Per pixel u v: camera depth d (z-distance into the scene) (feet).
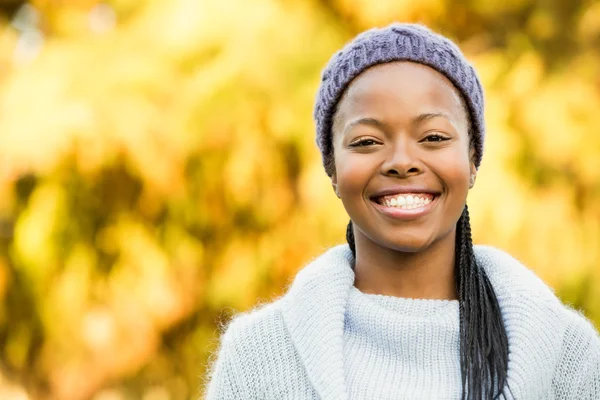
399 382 7.28
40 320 19.34
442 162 7.29
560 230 17.43
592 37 18.15
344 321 7.64
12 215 18.90
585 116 17.44
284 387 7.64
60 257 18.69
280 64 16.99
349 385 7.34
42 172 17.31
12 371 20.22
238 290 18.45
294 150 17.83
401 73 7.36
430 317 7.39
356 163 7.38
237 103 16.78
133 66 17.15
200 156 17.54
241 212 18.66
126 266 18.75
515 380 7.12
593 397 7.57
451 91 7.47
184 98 16.89
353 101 7.47
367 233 7.47
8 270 19.52
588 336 7.63
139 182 18.51
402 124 7.29
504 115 17.16
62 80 17.19
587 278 17.69
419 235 7.29
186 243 18.81
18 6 21.36
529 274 7.77
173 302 18.83
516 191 16.92
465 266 7.54
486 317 7.45
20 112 17.10
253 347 7.86
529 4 18.53
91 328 18.76
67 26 19.39
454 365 7.31
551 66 18.08
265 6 17.38
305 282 7.79
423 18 17.90
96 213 18.78
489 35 18.85
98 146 16.75
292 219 18.10
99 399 19.65
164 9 17.80
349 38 18.17
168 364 20.34
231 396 7.88
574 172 17.54
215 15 17.13
